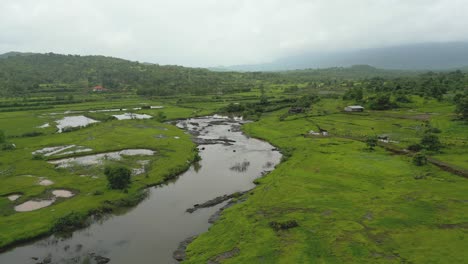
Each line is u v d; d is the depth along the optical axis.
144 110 185.62
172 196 66.81
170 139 113.25
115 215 57.94
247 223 50.12
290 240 43.69
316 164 78.62
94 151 95.88
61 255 45.44
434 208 50.31
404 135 104.50
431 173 67.25
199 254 43.53
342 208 52.88
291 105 191.25
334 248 40.91
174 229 52.62
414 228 44.69
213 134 130.00
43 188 67.06
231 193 68.25
